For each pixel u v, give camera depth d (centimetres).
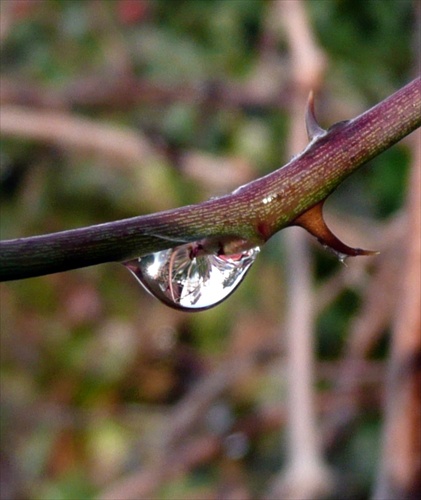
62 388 26
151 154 25
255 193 9
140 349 26
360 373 21
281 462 23
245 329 25
